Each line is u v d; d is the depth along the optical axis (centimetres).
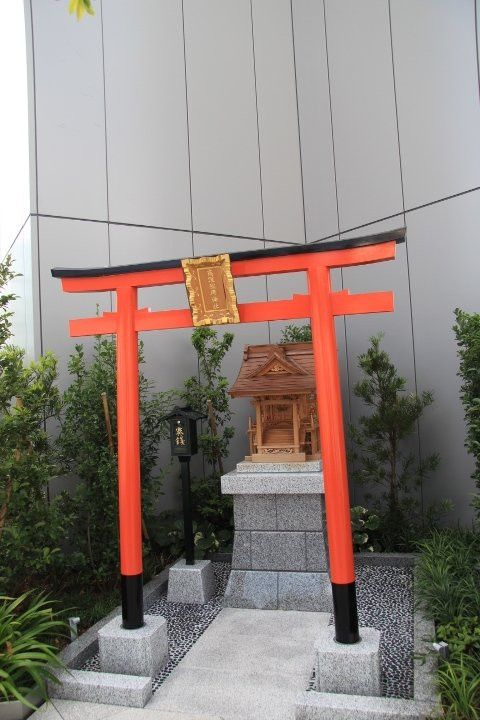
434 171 622
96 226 639
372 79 689
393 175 665
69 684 343
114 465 507
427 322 629
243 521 497
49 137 614
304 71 781
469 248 588
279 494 486
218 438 631
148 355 667
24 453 419
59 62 628
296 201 775
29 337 602
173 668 379
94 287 398
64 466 526
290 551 485
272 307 365
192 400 637
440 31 617
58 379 595
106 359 548
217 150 731
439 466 616
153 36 700
